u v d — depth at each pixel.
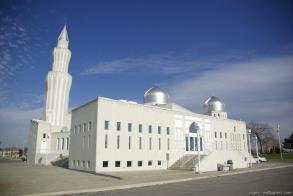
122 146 39.19
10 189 19.91
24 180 26.27
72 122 48.16
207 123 54.97
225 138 59.06
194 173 33.53
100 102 38.06
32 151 71.38
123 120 40.16
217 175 30.67
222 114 71.88
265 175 30.95
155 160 43.00
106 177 29.44
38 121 71.69
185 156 46.38
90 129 39.69
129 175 30.48
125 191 19.06
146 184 22.58
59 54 82.06
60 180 26.19
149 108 44.19
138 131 41.69
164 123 46.00
